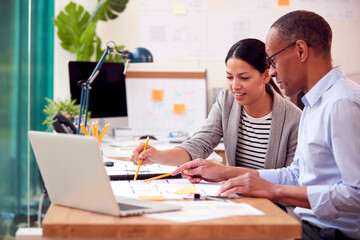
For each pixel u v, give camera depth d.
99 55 3.27
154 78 3.46
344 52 3.56
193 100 3.48
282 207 1.61
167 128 3.47
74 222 0.90
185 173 1.40
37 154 1.07
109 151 2.29
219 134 1.93
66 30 3.22
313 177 1.32
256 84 1.68
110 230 0.89
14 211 3.25
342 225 1.31
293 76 1.36
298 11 1.36
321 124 1.30
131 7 3.46
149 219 0.93
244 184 1.20
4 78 3.30
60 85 3.39
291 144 1.78
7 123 3.32
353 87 1.28
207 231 0.90
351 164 1.20
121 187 1.30
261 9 3.50
